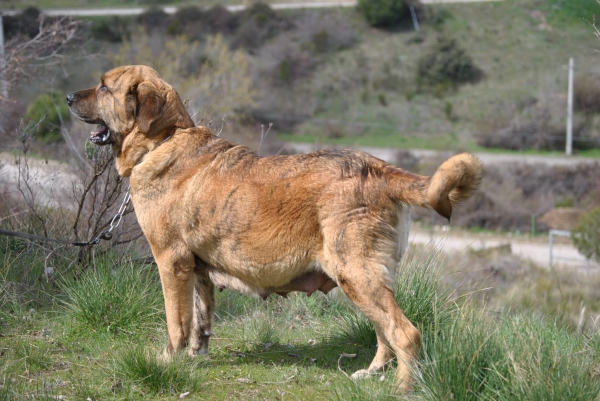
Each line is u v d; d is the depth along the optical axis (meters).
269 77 61.94
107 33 59.59
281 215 6.16
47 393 5.91
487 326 6.29
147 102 6.65
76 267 8.69
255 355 7.36
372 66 63.75
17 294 8.34
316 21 69.62
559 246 31.62
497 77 60.94
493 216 35.69
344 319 8.20
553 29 66.50
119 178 8.43
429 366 5.72
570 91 50.00
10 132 14.78
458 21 69.12
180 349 6.74
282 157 6.45
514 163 42.97
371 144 52.72
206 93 37.31
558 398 5.20
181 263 6.60
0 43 19.28
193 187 6.46
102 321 7.79
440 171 5.68
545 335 6.73
